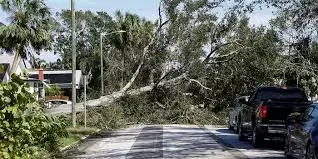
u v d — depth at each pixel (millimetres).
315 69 33531
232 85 37406
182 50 38562
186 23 39188
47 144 15070
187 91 37375
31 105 9438
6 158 8797
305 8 20453
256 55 37031
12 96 8906
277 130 18141
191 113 35875
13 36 45219
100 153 17188
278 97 20125
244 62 37406
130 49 43250
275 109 18250
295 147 13781
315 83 35312
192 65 37156
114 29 52781
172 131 27859
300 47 22859
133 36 50938
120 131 28969
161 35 39375
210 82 37438
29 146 9602
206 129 29781
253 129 19156
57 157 15602
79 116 31891
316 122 12195
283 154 16594
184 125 34500
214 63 37875
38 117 9539
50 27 47812
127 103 35875
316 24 20891
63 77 73562
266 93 20234
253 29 37906
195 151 17422
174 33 39062
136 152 17312
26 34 45594
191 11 39094
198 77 37188
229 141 21594
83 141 21656
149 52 39062
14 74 9008
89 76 54625
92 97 42562
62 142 18797
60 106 32688
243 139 21844
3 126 8805
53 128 10531
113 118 32344
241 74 37375
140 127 32406
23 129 8992
